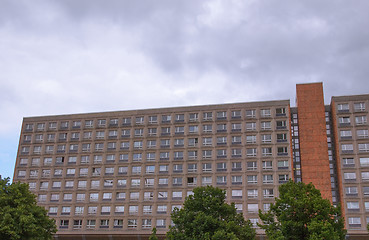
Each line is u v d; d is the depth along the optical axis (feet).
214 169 292.81
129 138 313.73
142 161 305.73
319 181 279.49
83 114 328.49
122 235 290.35
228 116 303.89
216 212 184.75
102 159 312.71
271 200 277.85
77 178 311.47
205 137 302.04
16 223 185.88
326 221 154.10
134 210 295.07
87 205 302.66
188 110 311.88
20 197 198.90
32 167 321.73
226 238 167.32
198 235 171.63
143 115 318.04
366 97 288.92
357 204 267.39
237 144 295.48
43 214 204.13
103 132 320.50
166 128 311.06
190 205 187.62
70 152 319.88
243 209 279.49
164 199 293.02
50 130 329.72
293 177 281.54
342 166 277.03
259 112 300.61
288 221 159.94
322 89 300.61
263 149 290.97
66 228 299.17
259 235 268.62
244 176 286.87
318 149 286.87
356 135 281.74
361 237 260.62
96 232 294.46
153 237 178.60
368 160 274.98
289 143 289.12
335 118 289.53
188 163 298.35
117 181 304.50
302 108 298.15
